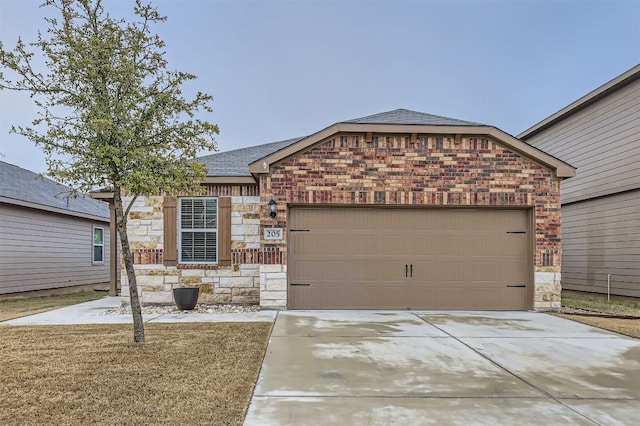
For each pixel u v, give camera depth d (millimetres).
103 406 4020
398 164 9492
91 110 5996
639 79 12078
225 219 10500
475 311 9500
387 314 9023
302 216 9680
